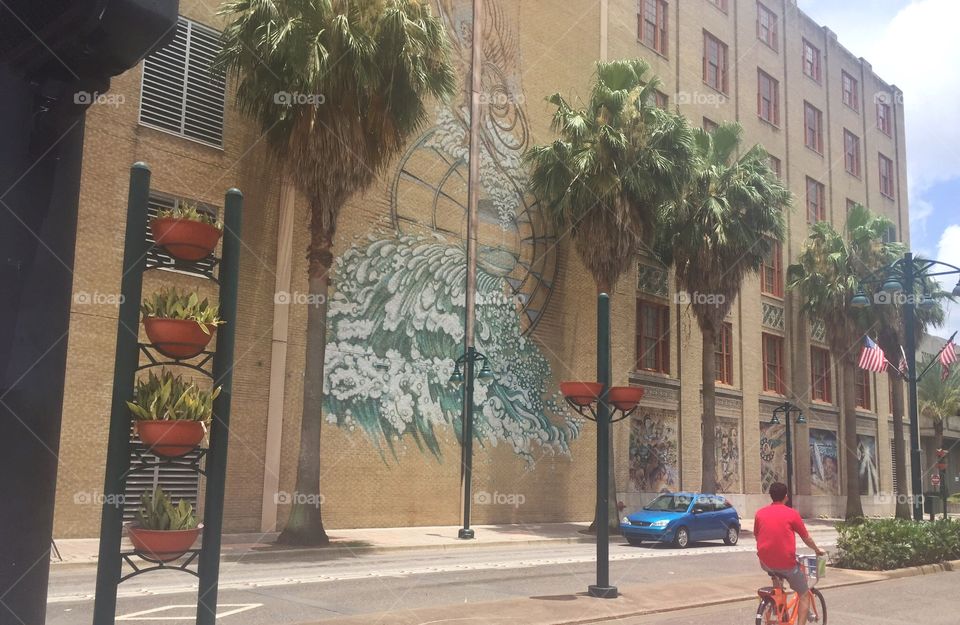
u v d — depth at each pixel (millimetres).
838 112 46969
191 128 19859
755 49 40812
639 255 32156
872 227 39562
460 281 25609
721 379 35938
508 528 24891
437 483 24125
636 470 30453
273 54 17125
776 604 7676
